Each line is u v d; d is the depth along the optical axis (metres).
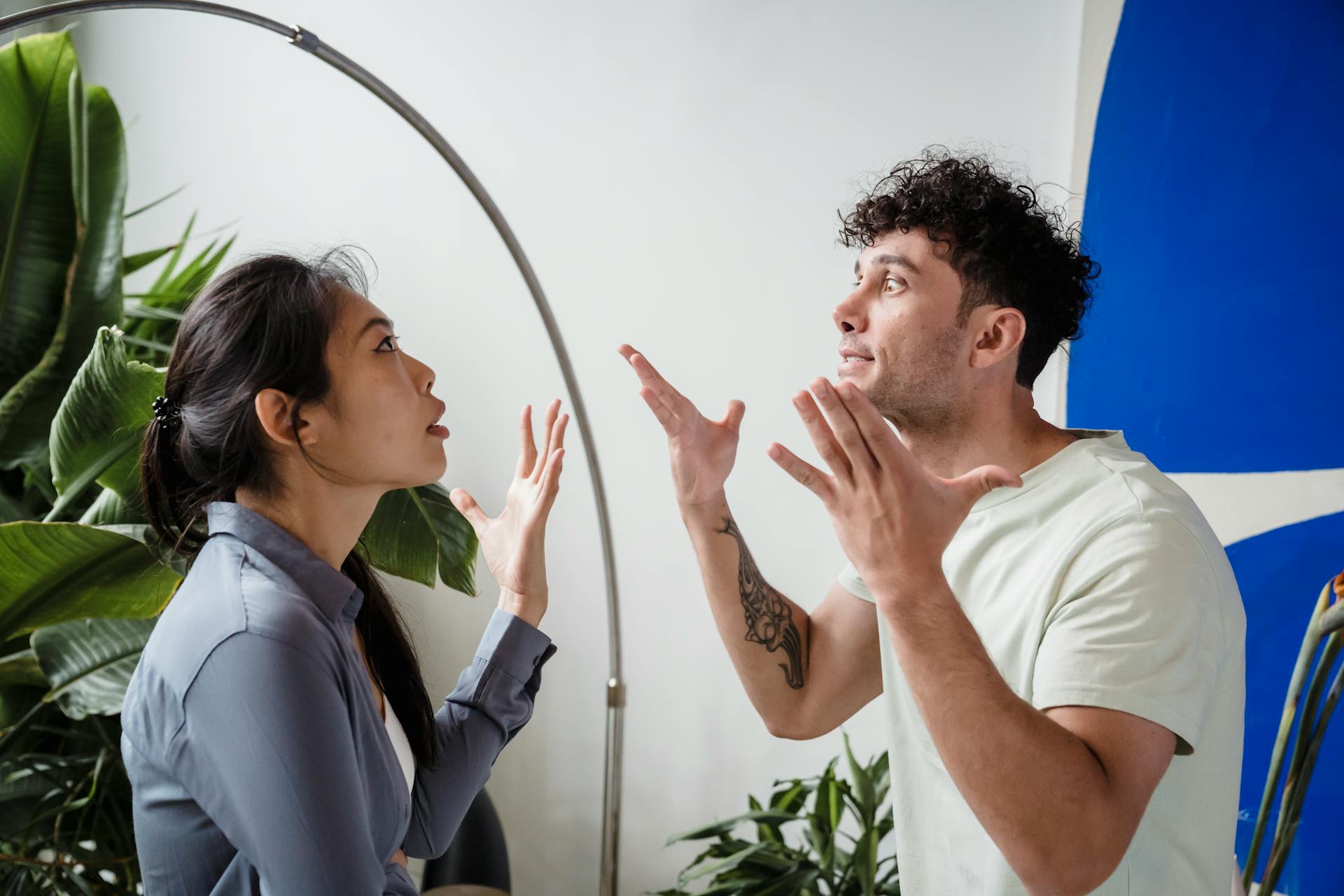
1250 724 1.85
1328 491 1.78
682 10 2.55
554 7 2.65
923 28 2.35
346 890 0.82
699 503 1.38
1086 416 2.06
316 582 0.95
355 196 2.84
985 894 1.19
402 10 2.78
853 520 0.94
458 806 1.19
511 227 2.72
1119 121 2.04
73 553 1.54
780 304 2.50
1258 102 1.86
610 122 2.62
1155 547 1.06
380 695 1.13
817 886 2.07
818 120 2.45
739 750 2.57
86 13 3.03
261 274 0.98
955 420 1.25
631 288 2.62
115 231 1.97
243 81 2.92
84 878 2.01
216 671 0.84
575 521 2.70
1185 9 1.95
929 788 1.28
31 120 1.85
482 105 2.72
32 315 1.94
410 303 2.80
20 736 2.16
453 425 2.78
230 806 0.84
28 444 1.95
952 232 1.21
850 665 1.45
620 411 2.64
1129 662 0.99
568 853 2.72
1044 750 0.92
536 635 1.26
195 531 1.04
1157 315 1.97
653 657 2.64
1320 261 1.80
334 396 0.97
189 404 0.98
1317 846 1.77
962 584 1.24
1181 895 1.11
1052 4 2.23
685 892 2.19
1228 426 1.88
